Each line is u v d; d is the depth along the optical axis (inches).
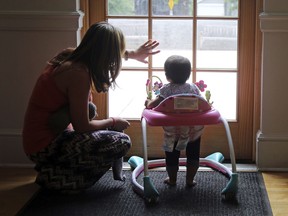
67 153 99.0
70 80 95.4
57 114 98.0
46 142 99.3
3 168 120.0
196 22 120.7
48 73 98.5
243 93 122.3
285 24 111.3
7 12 114.7
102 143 99.9
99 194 102.0
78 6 117.5
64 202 98.1
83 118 97.0
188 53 122.4
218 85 123.2
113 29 97.6
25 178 112.7
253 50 120.4
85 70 96.1
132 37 122.7
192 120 97.5
